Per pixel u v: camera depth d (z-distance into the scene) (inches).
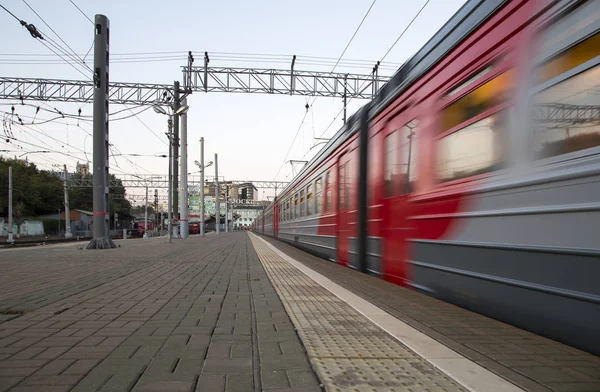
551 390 116.4
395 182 291.3
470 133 200.2
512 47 172.9
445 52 225.3
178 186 1332.4
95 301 249.4
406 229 270.2
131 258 550.6
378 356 144.9
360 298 248.8
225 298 258.5
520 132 166.4
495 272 178.9
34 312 219.8
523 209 163.0
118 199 3400.6
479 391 115.7
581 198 137.0
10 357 147.6
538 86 157.9
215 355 149.6
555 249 146.7
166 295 269.6
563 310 142.8
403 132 280.1
